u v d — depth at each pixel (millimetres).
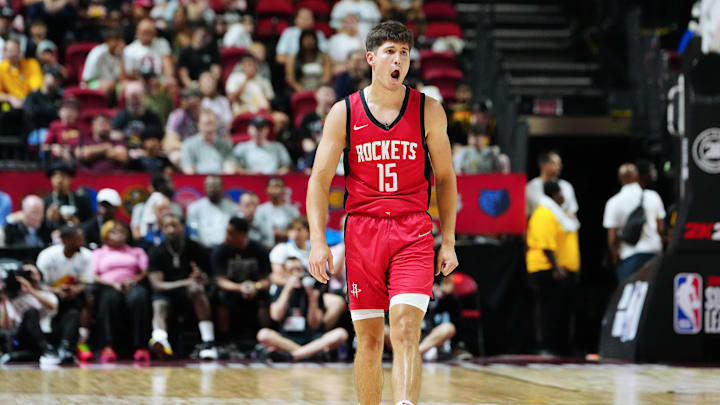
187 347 22438
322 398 13461
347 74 28969
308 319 21203
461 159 25656
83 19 34656
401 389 8695
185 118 27500
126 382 15727
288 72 32531
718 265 19734
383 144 9273
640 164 24500
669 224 24062
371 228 9312
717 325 19750
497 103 30469
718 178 19422
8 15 30844
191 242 21750
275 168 25562
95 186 22844
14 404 12469
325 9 37688
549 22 39188
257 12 36875
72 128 25719
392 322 9070
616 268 23688
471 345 22391
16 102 28141
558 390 14641
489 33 32906
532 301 23375
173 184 22953
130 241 21984
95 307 21078
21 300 20406
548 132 31719
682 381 16000
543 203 23219
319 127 26875
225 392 14219
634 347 19859
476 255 23219
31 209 21719
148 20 31031
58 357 20172
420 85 31312
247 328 22047
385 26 9281
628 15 32375
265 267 22109
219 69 30297
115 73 31141
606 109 33031
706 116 19281
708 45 19547
